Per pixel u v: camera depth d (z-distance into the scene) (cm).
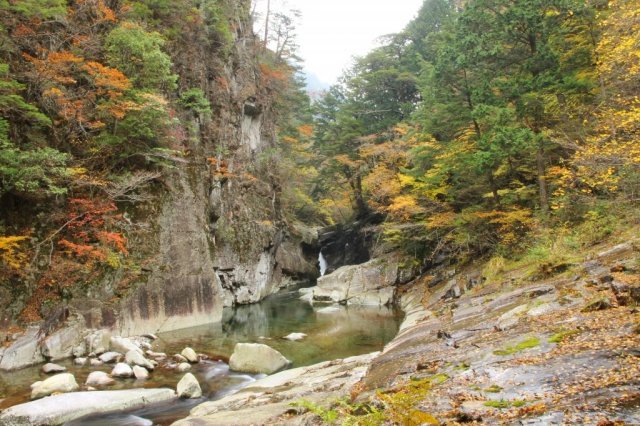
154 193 2080
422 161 2425
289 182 3984
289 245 4062
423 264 2708
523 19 1789
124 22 1998
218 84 2853
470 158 1958
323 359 1494
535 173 1966
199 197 2386
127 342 1549
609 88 1608
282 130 4253
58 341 1466
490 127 1970
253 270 2955
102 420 964
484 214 1956
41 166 1516
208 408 963
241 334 1895
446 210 2402
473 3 2045
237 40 3300
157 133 2045
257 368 1352
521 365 631
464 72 2073
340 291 2858
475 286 1762
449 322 1260
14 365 1336
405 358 960
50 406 962
